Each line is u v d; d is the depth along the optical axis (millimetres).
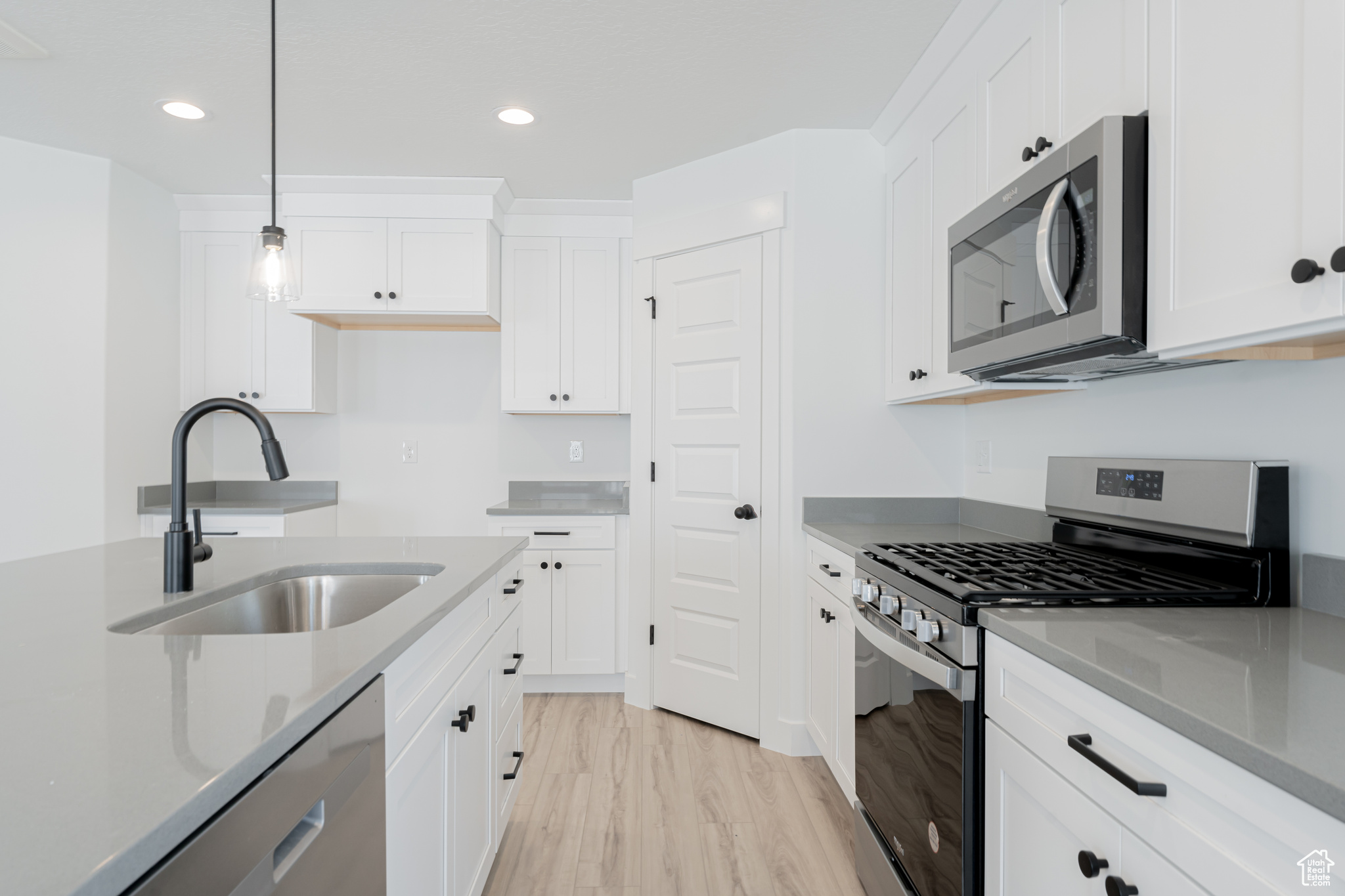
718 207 2803
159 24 1944
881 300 2564
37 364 2805
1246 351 1102
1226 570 1293
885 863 1563
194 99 2391
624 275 3422
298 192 3176
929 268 2119
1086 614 1159
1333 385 1163
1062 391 1891
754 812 2162
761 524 2652
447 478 3736
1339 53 794
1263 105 904
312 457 3695
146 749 645
